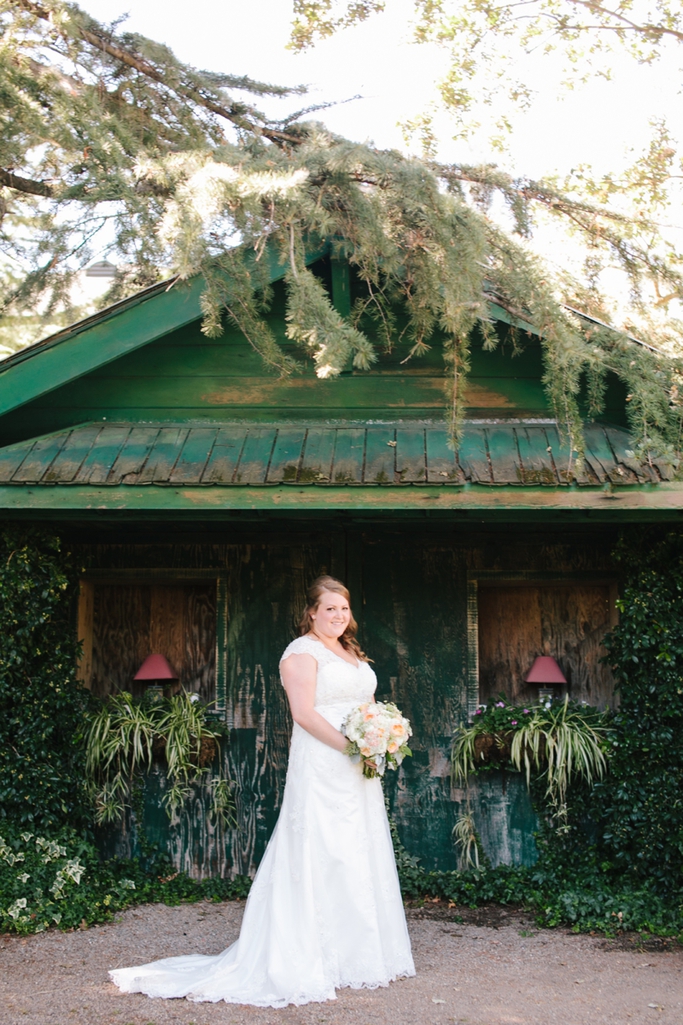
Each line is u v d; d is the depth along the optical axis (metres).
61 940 4.19
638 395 4.26
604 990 3.52
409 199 4.30
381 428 4.90
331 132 5.31
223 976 3.47
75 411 5.08
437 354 5.05
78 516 4.66
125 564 5.48
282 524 5.23
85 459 4.61
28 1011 3.29
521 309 4.56
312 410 5.04
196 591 5.76
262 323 4.43
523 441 4.71
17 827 4.65
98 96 6.33
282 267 4.61
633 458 4.24
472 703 5.28
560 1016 3.24
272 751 5.28
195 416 5.06
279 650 5.38
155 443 4.77
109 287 7.55
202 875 5.16
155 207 6.10
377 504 4.38
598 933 4.31
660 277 5.74
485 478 4.38
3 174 6.61
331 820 3.53
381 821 3.69
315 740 3.61
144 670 5.50
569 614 5.67
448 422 4.56
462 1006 3.32
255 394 5.06
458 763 5.12
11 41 5.80
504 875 4.98
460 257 4.20
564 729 4.96
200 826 5.21
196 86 6.63
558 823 5.05
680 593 4.74
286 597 5.42
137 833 5.18
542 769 5.03
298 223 4.45
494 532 5.41
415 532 5.43
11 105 5.66
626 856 4.64
